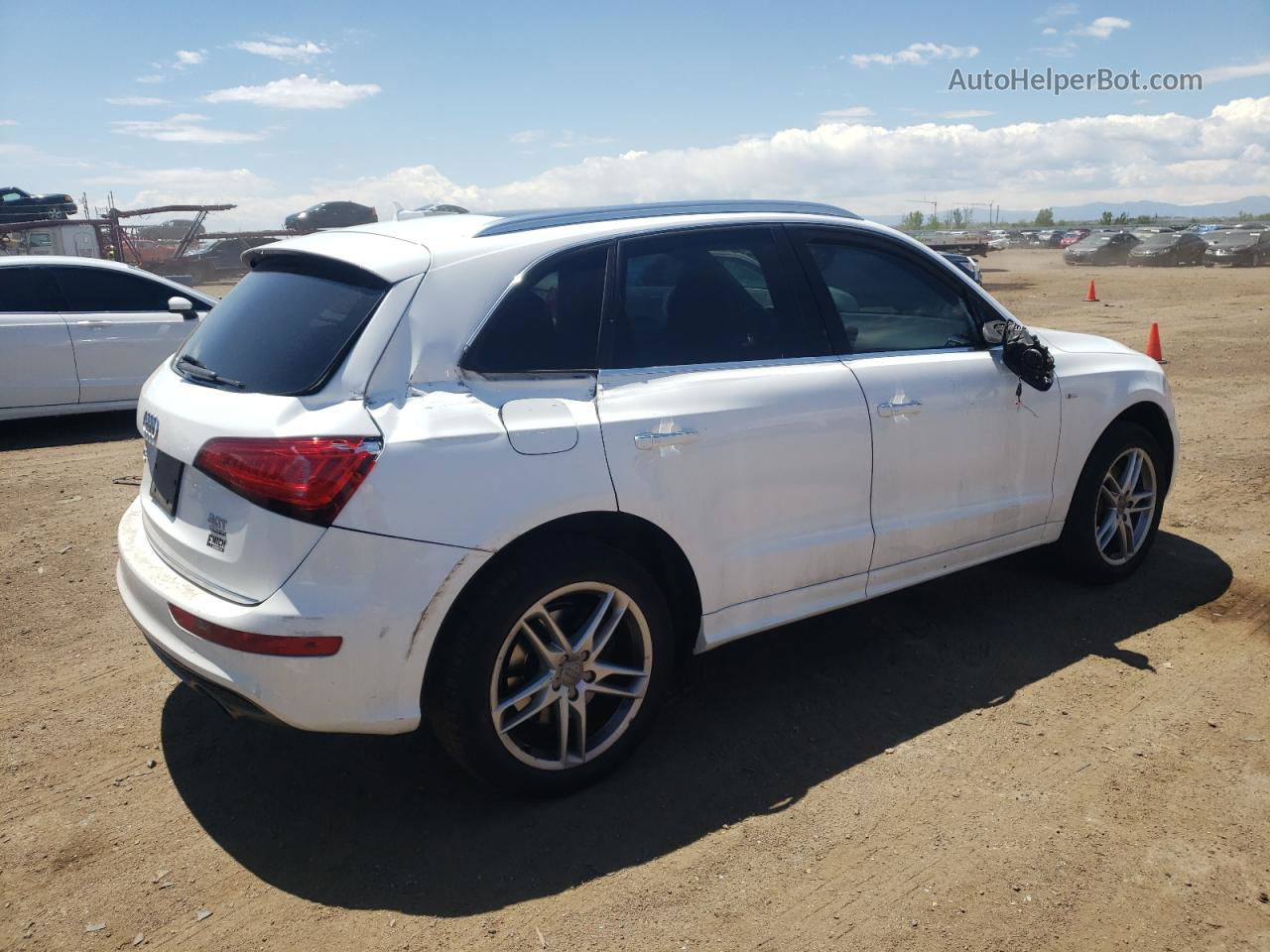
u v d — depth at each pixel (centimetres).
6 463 750
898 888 270
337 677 269
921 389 379
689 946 250
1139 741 341
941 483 390
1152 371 475
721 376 335
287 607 264
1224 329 1559
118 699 387
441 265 298
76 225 2617
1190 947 247
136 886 279
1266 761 327
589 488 298
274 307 315
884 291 392
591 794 316
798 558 352
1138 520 482
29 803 318
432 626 277
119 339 877
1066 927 254
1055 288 2705
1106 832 292
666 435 314
